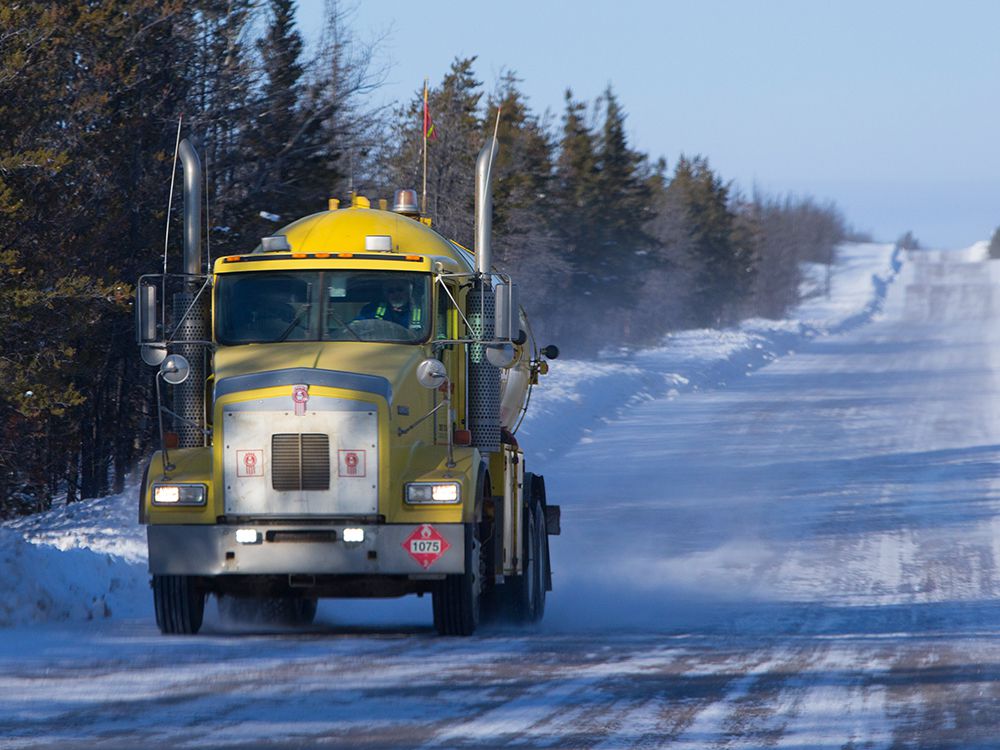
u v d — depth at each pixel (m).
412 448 39.72
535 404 135.88
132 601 46.94
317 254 42.03
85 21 81.12
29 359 77.12
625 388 172.00
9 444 90.44
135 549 59.03
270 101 101.31
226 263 42.31
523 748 23.89
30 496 96.38
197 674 31.41
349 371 39.47
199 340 42.00
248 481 38.47
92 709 27.03
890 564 59.19
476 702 28.22
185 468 39.50
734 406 164.38
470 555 38.78
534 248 189.75
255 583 39.78
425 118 55.25
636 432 133.62
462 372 43.31
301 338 41.69
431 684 30.39
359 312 41.84
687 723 26.28
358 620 45.91
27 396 74.50
